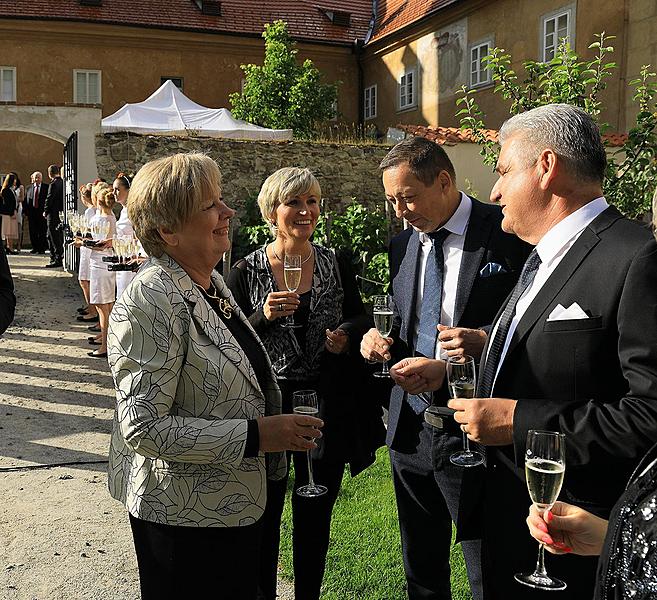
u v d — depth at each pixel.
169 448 1.96
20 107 15.04
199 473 2.08
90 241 8.05
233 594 2.15
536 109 2.09
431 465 2.76
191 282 2.15
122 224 8.03
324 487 3.03
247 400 2.16
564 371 1.93
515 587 2.10
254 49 24.59
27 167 24.28
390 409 2.96
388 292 3.16
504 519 2.12
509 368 2.07
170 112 15.92
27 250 19.77
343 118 26.31
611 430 1.76
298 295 3.19
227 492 2.11
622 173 6.26
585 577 1.98
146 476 2.10
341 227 11.63
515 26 18.61
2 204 16.86
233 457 2.02
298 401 2.51
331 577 3.47
